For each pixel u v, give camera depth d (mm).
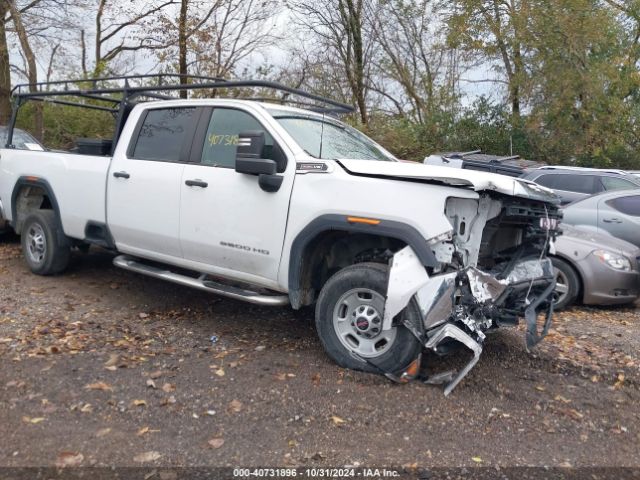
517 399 4352
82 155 6586
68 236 6824
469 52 21438
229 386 4344
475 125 21609
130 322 5691
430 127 21812
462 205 4379
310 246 4832
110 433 3656
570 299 7090
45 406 3955
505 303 4684
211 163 5406
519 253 5000
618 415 4219
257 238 5008
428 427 3877
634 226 9086
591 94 19656
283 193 4855
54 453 3412
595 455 3672
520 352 5234
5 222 8172
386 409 4070
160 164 5699
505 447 3695
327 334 4691
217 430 3742
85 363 4652
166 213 5598
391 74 24609
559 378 4801
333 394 4242
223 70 18516
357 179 4547
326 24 23500
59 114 16141
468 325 4285
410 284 4227
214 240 5273
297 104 6371
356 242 4961
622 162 20828
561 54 19938
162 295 6633
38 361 4648
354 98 23750
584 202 9641
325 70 23656
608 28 20141
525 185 4512
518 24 19828
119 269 7637
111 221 6109
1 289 6527
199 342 5246
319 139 5340
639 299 7898
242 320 5906
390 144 20719
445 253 4277
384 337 4523
